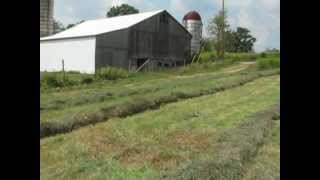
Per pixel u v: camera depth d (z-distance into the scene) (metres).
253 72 45.91
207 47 78.81
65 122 15.69
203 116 19.11
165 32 60.19
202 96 26.86
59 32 59.94
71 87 31.14
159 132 15.20
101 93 25.41
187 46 63.22
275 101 23.98
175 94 25.28
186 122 17.45
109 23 58.88
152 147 12.76
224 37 76.12
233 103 23.59
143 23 57.22
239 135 13.40
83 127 16.27
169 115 19.17
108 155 11.67
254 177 9.56
